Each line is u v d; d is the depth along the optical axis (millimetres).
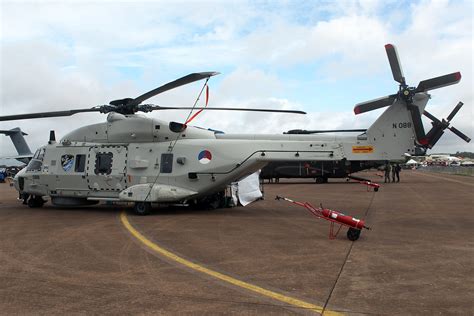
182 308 4379
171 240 8211
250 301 4602
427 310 4309
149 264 6281
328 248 7434
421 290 4980
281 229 9562
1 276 5645
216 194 14023
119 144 13289
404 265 6203
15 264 6301
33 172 14234
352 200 16859
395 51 17859
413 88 14750
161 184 12609
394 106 14445
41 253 7051
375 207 14125
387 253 7016
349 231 8195
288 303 4535
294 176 30891
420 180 35375
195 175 12461
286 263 6344
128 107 13156
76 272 5832
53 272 5836
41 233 9070
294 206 14828
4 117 12336
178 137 12969
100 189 13219
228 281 5383
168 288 5082
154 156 12836
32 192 14336
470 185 27141
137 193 12234
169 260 6535
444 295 4789
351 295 4805
